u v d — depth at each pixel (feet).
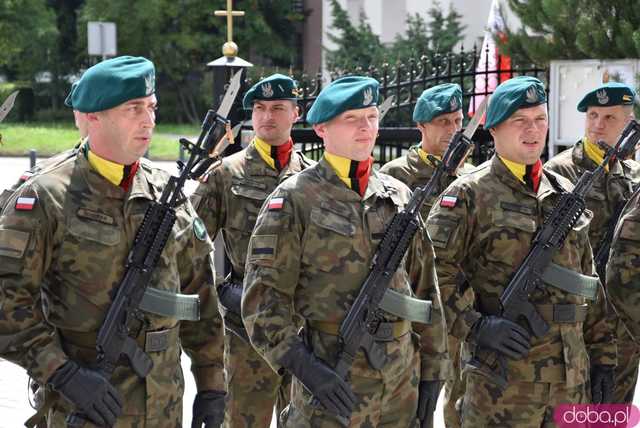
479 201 23.84
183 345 20.92
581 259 24.34
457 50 146.51
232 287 28.73
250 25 202.49
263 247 20.18
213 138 19.56
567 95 48.70
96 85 18.74
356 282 20.15
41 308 18.58
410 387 20.88
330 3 155.33
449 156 20.92
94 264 18.66
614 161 28.66
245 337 28.25
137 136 18.94
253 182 29.48
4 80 226.38
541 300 23.56
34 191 18.56
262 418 28.84
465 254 24.06
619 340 29.01
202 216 29.27
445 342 21.62
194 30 208.74
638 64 46.88
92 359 18.79
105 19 203.62
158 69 208.85
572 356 23.62
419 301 20.77
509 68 56.80
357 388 20.03
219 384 20.77
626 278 24.67
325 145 21.01
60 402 18.85
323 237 20.18
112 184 19.11
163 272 19.34
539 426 23.59
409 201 20.68
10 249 18.16
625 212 25.11
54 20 211.82
